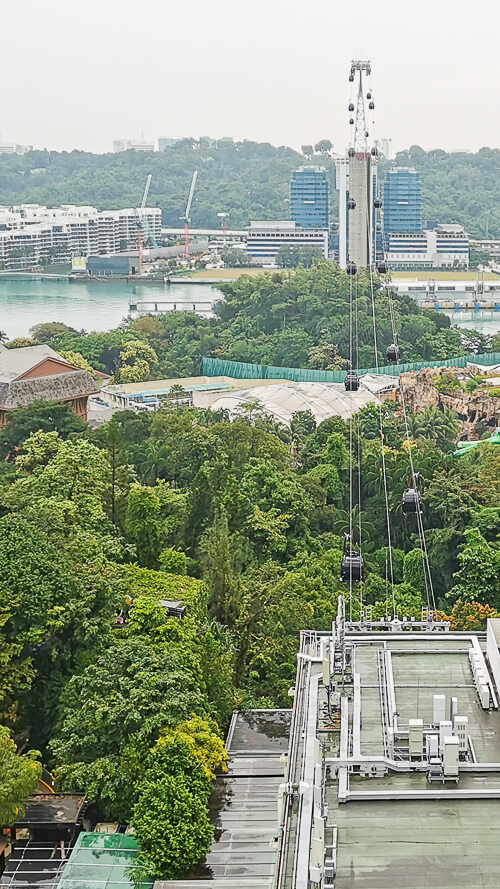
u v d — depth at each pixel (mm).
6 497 161125
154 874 86000
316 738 69000
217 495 180250
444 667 82375
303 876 56594
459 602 161375
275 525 181625
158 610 115812
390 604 160250
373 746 70750
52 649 111688
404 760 68250
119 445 178750
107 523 159750
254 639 134125
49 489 168125
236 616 135625
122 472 177250
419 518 177625
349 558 128500
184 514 173500
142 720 98750
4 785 92062
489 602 167875
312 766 64312
